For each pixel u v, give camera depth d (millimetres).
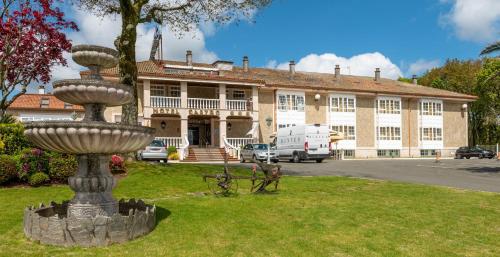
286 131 32438
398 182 14852
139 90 34125
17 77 19359
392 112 45531
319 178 15430
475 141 61469
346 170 21766
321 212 9062
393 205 10023
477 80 51719
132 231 6715
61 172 12578
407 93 45469
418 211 9375
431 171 21594
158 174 14438
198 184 12922
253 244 6652
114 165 14406
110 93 7035
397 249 6617
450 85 60719
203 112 34719
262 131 39000
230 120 38156
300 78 45562
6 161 11984
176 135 36344
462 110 49906
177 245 6480
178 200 10148
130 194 11125
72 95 6977
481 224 8328
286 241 6871
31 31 18516
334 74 50438
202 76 34500
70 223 6328
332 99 42281
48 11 18734
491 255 6457
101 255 5910
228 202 9898
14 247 6215
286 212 8992
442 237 7375
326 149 30406
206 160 31656
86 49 7391
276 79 42375
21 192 11062
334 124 42250
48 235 6375
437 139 47844
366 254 6324
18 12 18234
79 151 6688
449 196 11500
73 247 6246
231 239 6895
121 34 16438
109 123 6359
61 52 20016
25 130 6574
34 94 47750
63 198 10406
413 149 46438
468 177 18188
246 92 38906
